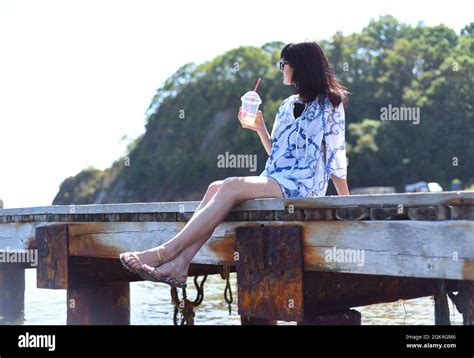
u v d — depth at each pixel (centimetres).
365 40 5859
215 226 358
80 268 506
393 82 5591
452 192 283
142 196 6681
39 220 529
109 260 520
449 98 5397
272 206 350
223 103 6394
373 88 5628
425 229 292
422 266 293
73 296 518
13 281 705
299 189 375
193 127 6588
